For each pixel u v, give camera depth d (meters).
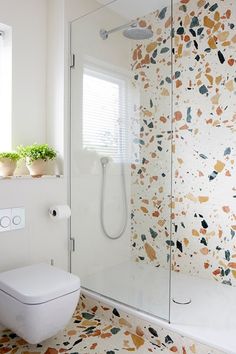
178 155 2.57
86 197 2.20
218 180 2.37
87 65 2.16
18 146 2.04
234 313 1.81
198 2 2.40
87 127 2.19
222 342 1.46
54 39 2.18
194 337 1.52
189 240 2.53
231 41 2.26
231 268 2.31
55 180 2.10
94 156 2.19
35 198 1.97
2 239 1.80
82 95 2.18
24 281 1.52
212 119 2.38
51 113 2.22
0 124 2.08
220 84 2.32
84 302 2.07
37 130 2.19
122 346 1.62
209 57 2.37
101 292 2.05
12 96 2.02
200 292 2.16
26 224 1.92
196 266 2.50
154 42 1.93
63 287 1.47
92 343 1.64
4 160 1.82
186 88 2.50
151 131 1.95
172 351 1.59
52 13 2.19
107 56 2.11
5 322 1.53
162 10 1.87
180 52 2.52
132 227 2.00
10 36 2.00
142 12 1.96
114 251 2.06
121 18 2.05
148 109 1.97
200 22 2.40
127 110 2.07
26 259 1.93
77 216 2.21
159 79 1.92
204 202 2.45
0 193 1.77
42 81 2.21
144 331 1.72
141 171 2.00
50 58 2.21
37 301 1.35
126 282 1.94
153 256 1.87
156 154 1.93
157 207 1.91
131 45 2.03
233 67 2.25
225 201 2.34
